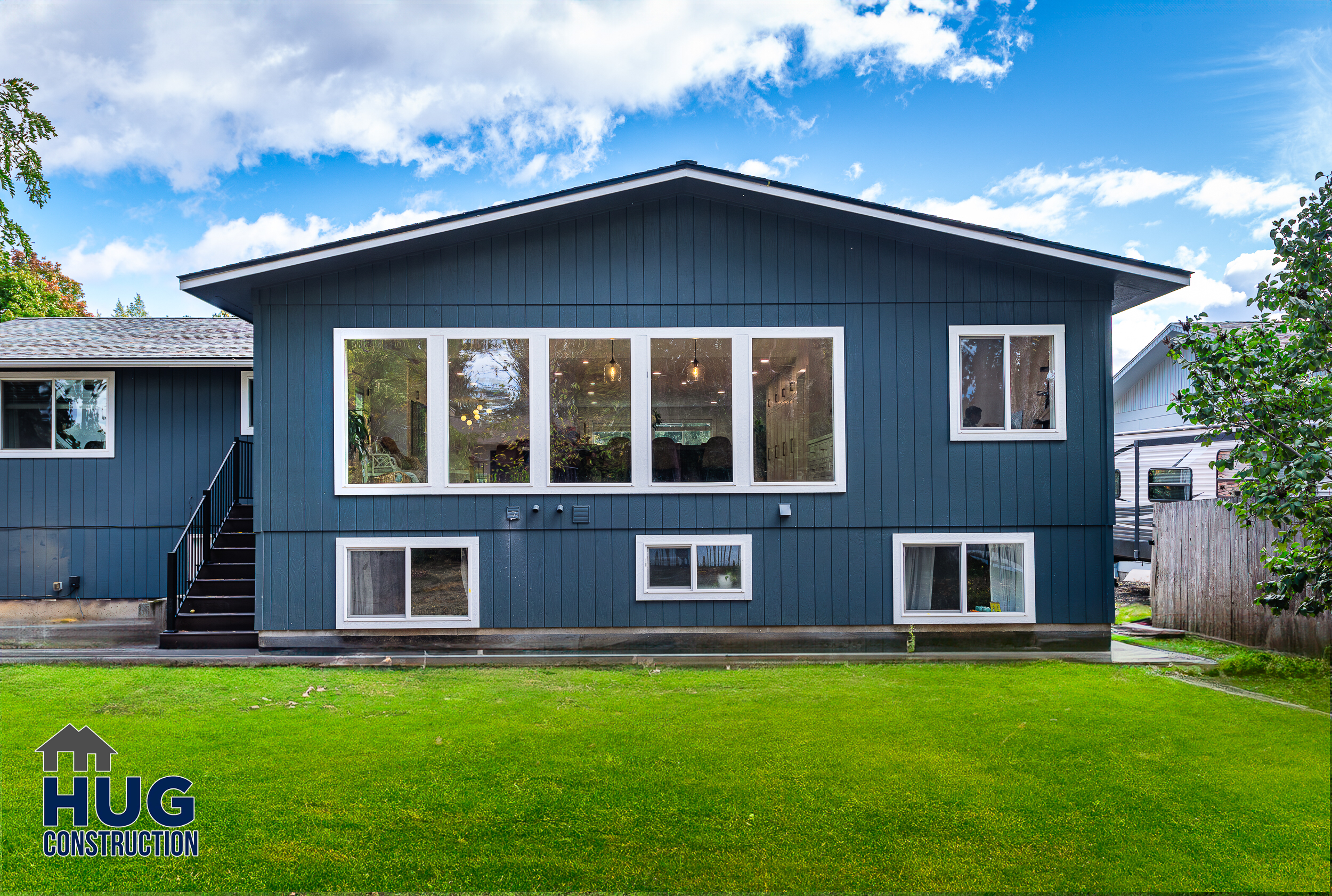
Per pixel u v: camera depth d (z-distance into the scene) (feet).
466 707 18.53
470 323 25.05
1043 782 13.56
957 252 25.21
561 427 25.07
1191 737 16.08
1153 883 10.07
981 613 24.79
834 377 25.16
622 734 16.37
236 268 23.81
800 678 21.58
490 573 24.77
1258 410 20.12
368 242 24.07
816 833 11.55
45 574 33.60
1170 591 29.96
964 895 9.73
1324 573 19.48
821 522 24.98
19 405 33.99
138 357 33.06
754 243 25.25
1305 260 19.22
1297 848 11.07
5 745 15.67
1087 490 24.95
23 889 10.00
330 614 24.56
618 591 24.85
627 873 10.34
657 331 25.16
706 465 25.05
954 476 25.00
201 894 9.84
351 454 24.80
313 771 14.11
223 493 32.63
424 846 11.12
